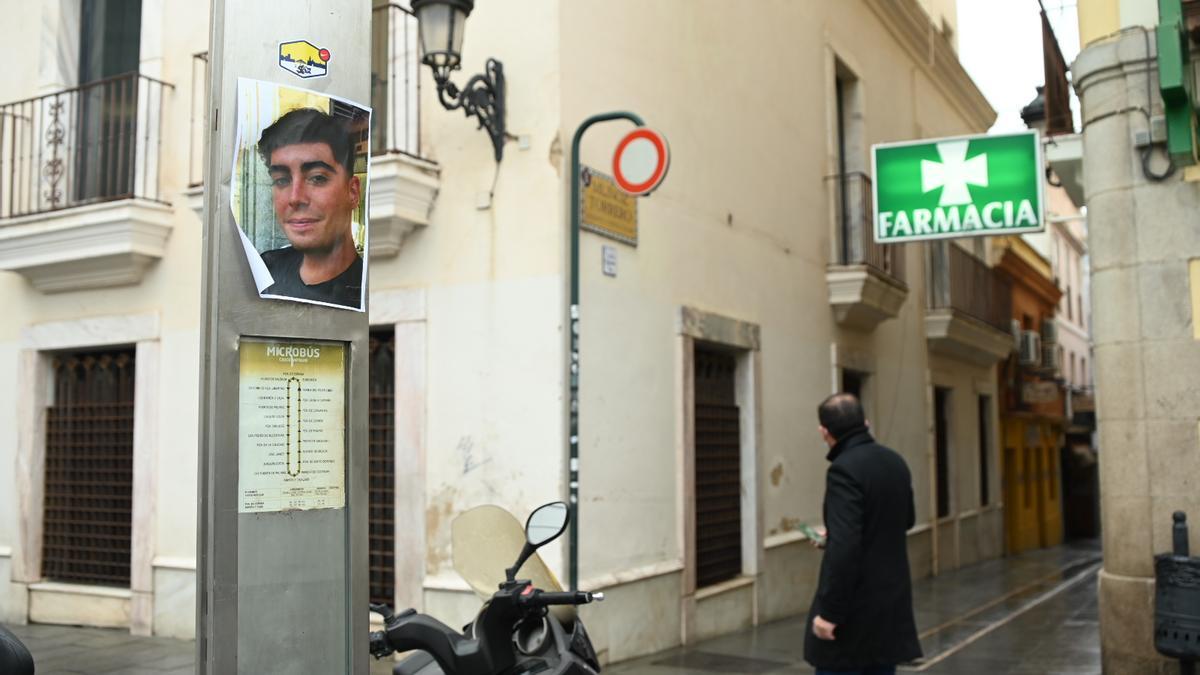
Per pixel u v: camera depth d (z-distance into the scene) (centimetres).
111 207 845
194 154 868
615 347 767
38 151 935
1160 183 681
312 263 298
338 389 303
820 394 1140
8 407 955
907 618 450
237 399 282
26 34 976
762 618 973
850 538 434
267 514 286
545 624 327
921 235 856
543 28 727
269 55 294
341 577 300
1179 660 606
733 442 973
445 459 732
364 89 316
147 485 866
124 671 723
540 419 700
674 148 873
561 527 318
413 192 730
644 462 798
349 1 313
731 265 959
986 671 770
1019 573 1552
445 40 658
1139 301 682
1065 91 904
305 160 299
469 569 358
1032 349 2156
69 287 912
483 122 714
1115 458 686
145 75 860
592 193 745
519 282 716
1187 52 661
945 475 1653
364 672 301
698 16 930
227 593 277
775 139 1076
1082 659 814
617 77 794
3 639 279
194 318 856
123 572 895
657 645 799
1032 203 830
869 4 1371
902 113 1499
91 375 938
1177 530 636
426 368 745
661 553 816
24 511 931
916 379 1483
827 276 1183
